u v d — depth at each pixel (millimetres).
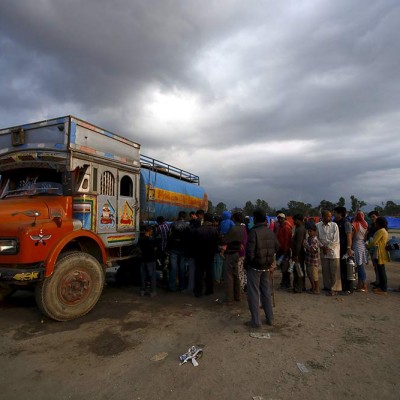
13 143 6363
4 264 4957
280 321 5492
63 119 5930
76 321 5434
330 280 7363
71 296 5438
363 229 7703
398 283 8820
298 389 3342
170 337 4762
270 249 5281
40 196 6105
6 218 5051
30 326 5176
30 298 6875
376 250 7578
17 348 4340
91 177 6312
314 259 7379
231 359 4023
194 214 7789
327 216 7379
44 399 3168
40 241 5004
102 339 4660
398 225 31594
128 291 7727
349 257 7324
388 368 3803
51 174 6250
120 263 8227
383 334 4898
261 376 3605
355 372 3703
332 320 5551
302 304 6570
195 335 4844
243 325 5297
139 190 8156
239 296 6898
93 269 5824
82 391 3307
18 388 3361
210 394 3250
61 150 5887
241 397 3195
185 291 7727
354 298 7047
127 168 7520
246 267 5328
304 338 4727
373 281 9016
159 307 6344
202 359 4023
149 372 3697
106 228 6680
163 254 8312
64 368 3789
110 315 5789
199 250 7188
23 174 6516
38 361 3965
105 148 6789
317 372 3699
